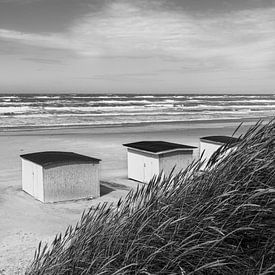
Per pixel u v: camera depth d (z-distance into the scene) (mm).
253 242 3402
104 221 4062
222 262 3232
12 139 35188
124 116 64750
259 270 3143
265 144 3773
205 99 133750
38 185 16922
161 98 127000
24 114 62906
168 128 47219
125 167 24016
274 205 3406
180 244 3311
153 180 4176
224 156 4047
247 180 3574
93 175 17297
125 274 3361
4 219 14359
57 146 31609
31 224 13852
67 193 16812
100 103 89938
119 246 3613
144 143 21078
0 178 21062
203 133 41594
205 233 3367
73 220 14297
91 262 3639
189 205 3602
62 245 4324
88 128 46281
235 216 3402
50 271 4012
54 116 61375
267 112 83625
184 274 3107
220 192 3588
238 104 111375
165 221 3471
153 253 3270
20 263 10094
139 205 3990
